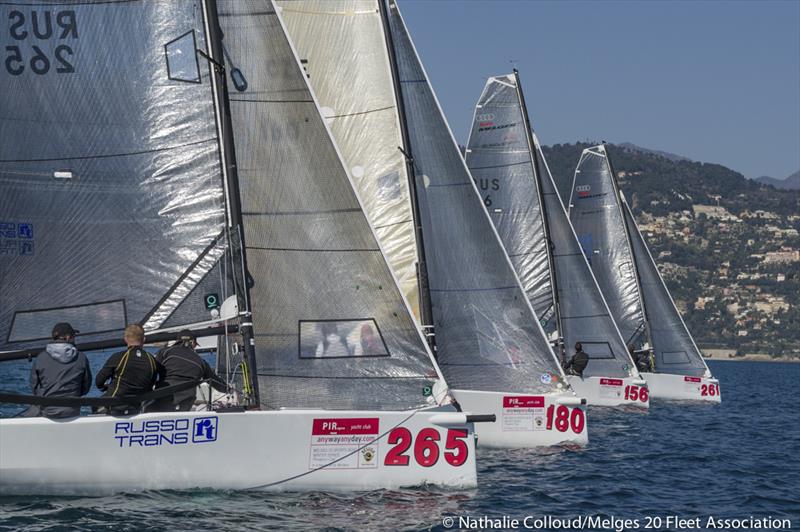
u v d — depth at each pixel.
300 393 39.69
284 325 39.75
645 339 109.25
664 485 48.88
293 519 34.62
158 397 36.53
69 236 37.75
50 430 34.94
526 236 80.00
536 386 58.22
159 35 38.78
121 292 38.12
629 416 85.19
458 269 57.12
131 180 38.38
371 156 56.47
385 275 40.56
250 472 37.41
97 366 116.69
